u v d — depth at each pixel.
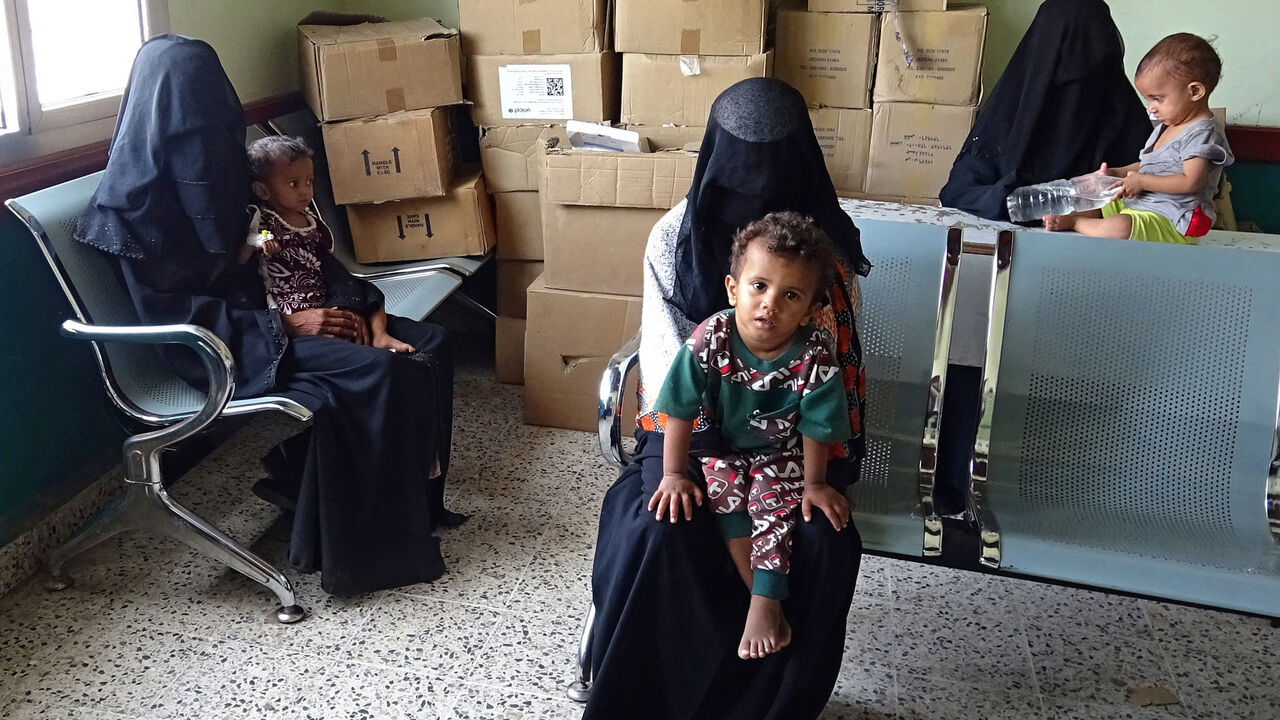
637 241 2.82
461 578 2.28
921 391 1.98
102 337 1.97
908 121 2.88
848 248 1.73
